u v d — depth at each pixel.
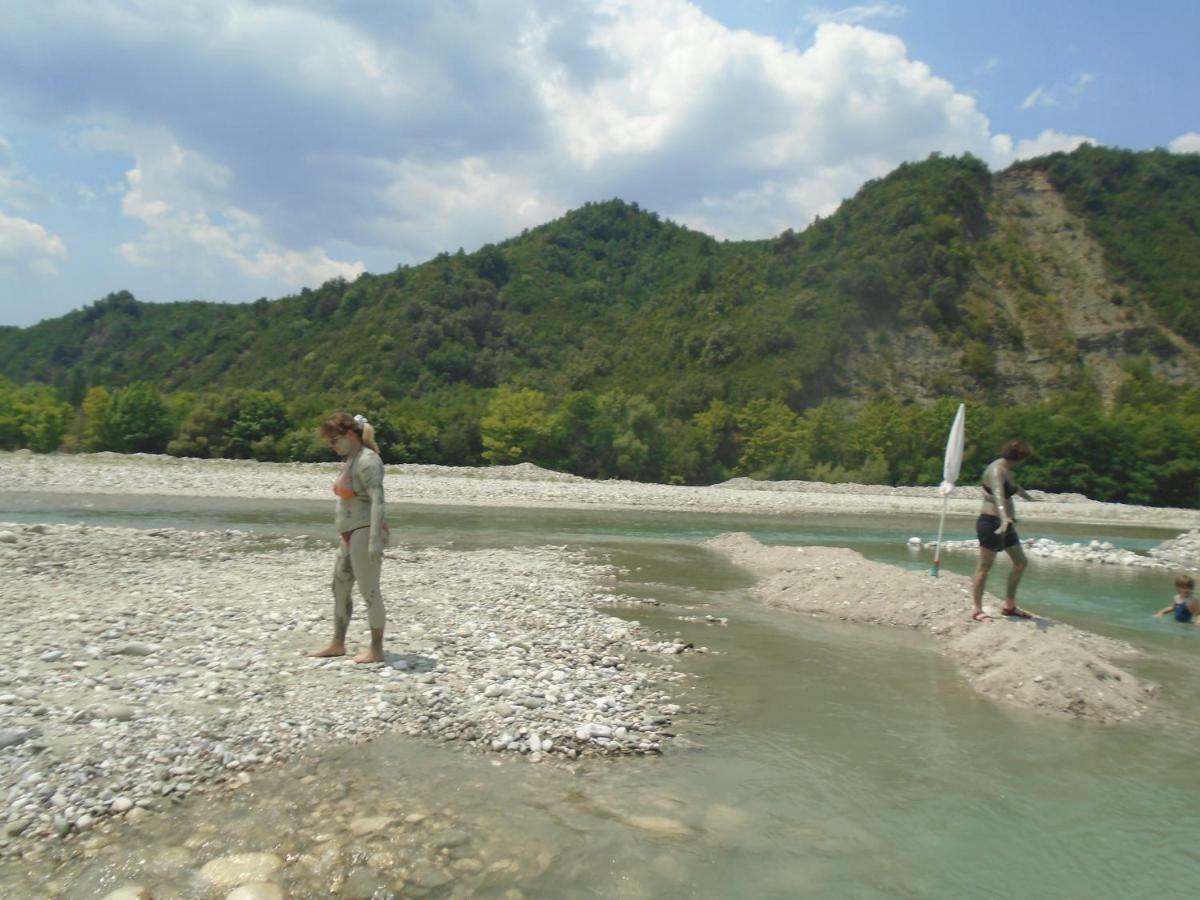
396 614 10.91
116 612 9.91
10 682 6.99
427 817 5.24
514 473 51.19
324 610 10.80
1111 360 99.25
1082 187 127.12
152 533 19.20
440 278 116.25
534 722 7.06
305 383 92.19
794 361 83.00
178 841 4.77
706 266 108.50
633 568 17.88
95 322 140.75
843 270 94.38
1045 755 7.09
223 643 8.77
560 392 87.06
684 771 6.39
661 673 9.16
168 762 5.71
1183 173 134.88
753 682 9.02
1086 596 16.78
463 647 9.33
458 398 84.06
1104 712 8.25
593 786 5.97
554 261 139.12
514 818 5.32
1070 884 4.94
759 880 4.78
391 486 38.88
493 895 4.43
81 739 5.93
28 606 10.07
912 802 6.01
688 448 66.44
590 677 8.65
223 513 26.92
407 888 4.45
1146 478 62.94
